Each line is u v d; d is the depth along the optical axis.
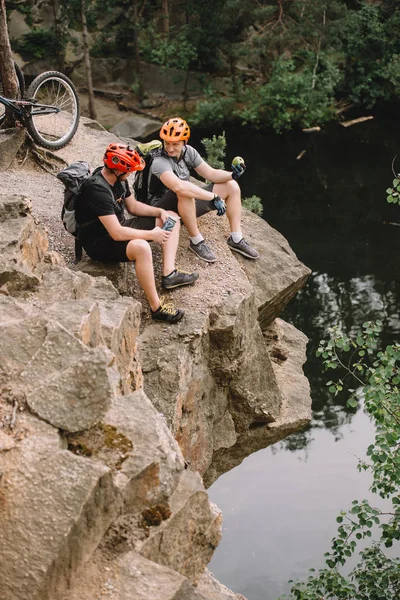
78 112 9.19
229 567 8.27
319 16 23.20
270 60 23.81
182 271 6.52
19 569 3.21
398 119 23.77
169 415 5.82
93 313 4.48
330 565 6.60
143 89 23.06
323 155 21.47
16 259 5.02
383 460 6.47
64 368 3.90
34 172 8.58
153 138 21.88
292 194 19.31
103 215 5.75
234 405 6.93
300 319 14.52
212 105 22.23
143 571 3.51
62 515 3.34
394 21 23.64
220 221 7.45
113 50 23.38
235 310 6.44
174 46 23.03
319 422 11.45
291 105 23.08
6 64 8.41
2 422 3.70
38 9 22.97
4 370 3.94
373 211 18.42
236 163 6.84
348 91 24.20
